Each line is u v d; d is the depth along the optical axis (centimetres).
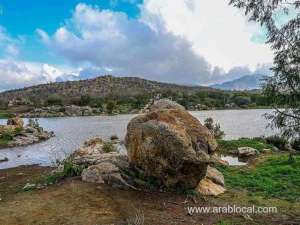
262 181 1738
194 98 17412
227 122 7425
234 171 2072
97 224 1055
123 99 17862
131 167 1516
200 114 11125
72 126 7475
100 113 14162
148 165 1429
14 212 1156
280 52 1115
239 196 1453
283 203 1366
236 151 3023
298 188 1587
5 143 4066
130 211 1172
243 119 8400
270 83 1145
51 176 1634
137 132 1468
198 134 1459
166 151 1380
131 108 15250
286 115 1138
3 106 17588
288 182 1708
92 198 1269
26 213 1145
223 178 1658
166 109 1545
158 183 1430
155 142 1396
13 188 1645
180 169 1390
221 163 2241
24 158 3069
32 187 1513
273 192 1520
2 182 1909
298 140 1146
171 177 1407
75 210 1162
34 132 4947
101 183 1424
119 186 1395
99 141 2562
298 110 1117
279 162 2252
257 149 3064
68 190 1359
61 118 11631
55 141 4538
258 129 5778
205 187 1485
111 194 1320
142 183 1418
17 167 2530
